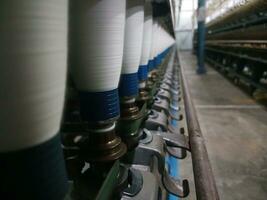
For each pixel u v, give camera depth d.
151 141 0.93
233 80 4.61
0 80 0.24
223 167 1.70
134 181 0.70
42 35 0.25
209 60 7.76
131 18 0.69
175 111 1.90
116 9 0.45
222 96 3.61
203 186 0.67
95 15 0.44
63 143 0.76
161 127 1.21
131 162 0.86
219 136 2.20
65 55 0.30
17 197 0.29
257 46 3.05
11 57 0.24
